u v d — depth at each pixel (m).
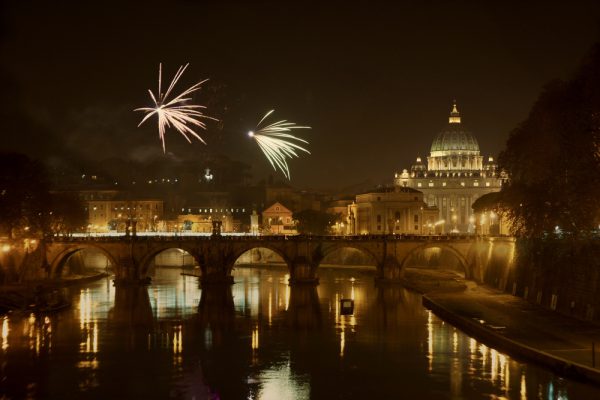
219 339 148.62
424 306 189.25
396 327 159.12
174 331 156.38
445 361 127.81
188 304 194.00
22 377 120.94
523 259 190.38
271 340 147.38
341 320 168.88
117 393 113.50
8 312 176.62
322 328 159.38
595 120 150.12
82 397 111.69
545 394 107.69
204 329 158.75
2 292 194.38
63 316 173.00
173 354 136.00
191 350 138.88
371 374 121.62
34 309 178.88
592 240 152.75
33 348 139.62
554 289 166.38
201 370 125.19
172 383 118.19
